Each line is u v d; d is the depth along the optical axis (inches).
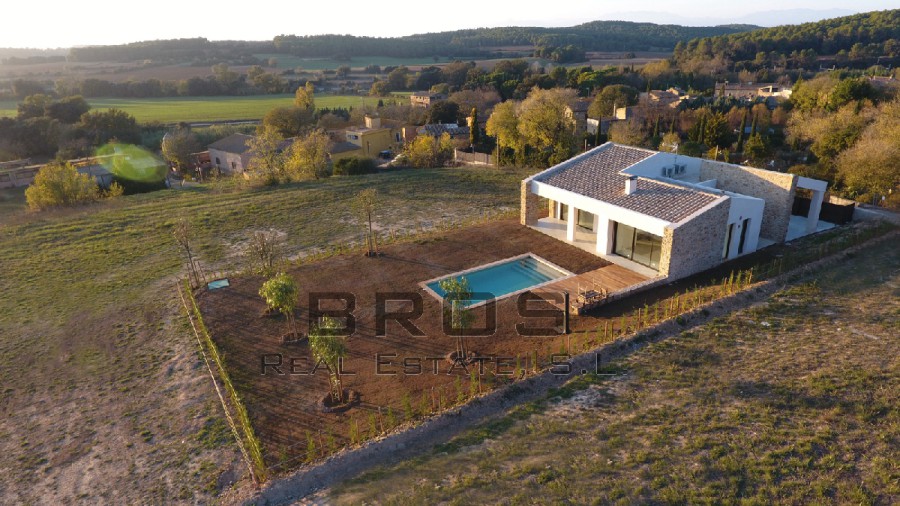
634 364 746.2
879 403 619.2
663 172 1314.0
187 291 1051.9
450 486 537.0
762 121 3233.3
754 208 1112.8
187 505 551.8
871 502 475.8
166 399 738.8
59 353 871.7
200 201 1745.8
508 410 673.0
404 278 1090.1
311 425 669.9
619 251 1172.5
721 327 832.9
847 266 1051.3
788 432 580.4
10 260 1277.1
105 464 622.5
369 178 2023.9
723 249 1100.5
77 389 773.9
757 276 1005.8
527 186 1336.1
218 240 1392.7
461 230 1358.3
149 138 3811.5
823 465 526.3
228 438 653.3
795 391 655.1
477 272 1121.4
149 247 1352.1
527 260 1178.6
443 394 716.0
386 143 3484.3
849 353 735.7
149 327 944.3
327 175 2390.5
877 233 1210.6
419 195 1763.0
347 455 599.5
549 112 2498.8
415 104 4808.1
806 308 882.1
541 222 1391.5
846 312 861.2
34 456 640.4
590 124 3494.1
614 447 577.6
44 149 3577.8
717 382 687.7
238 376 780.0
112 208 1696.6
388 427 649.6
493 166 2348.7
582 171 1333.7
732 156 2578.7
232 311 977.5
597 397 679.1
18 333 940.0
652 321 859.4
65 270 1219.2
